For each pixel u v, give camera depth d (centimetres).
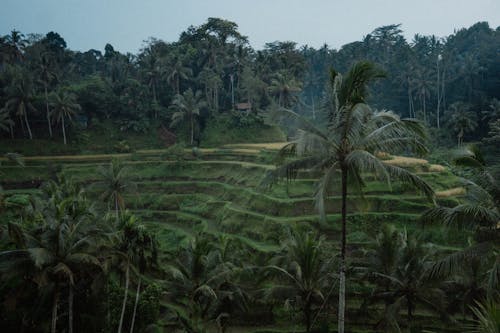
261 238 4647
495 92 10900
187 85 10750
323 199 1947
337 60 13388
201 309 3209
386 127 1970
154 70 10075
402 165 5659
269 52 11244
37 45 11044
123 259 3177
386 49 14175
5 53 9306
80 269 2891
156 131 9744
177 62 9938
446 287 3064
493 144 7869
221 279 3088
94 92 9638
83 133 9181
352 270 3061
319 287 3033
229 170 7169
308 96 15012
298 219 4659
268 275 3148
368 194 4881
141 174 7531
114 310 3225
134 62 11431
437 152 8912
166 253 4922
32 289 2975
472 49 14225
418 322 3469
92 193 6988
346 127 2014
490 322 1116
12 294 2956
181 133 9712
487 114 10012
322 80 13762
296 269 3036
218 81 9875
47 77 9281
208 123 9850
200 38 11144
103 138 9356
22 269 2673
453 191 4934
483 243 1955
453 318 3161
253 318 3738
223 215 5522
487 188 1955
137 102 9794
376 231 4372
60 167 7769
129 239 3219
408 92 11406
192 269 3120
